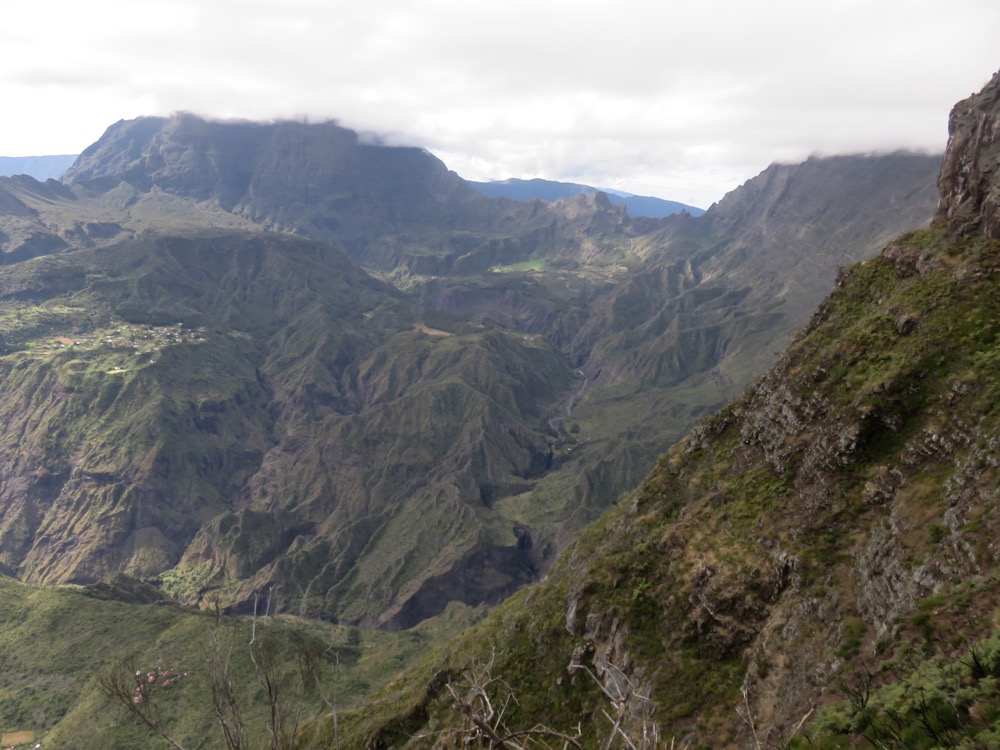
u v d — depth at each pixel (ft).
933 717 41.29
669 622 108.47
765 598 98.32
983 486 76.43
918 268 119.24
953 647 57.06
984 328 97.71
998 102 117.39
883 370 105.70
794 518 103.19
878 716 45.91
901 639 63.93
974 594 61.31
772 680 84.69
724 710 89.10
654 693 97.96
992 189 111.55
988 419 83.87
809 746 48.93
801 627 87.40
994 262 105.09
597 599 124.06
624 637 112.16
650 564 122.21
